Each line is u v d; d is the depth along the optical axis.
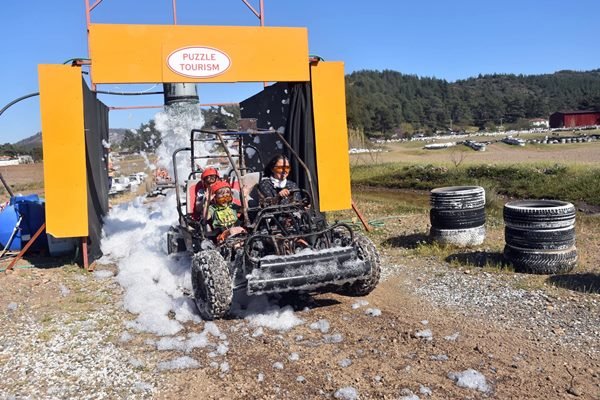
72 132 6.97
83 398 3.74
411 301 5.62
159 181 15.00
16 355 4.47
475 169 18.12
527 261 6.29
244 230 5.53
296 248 5.36
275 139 8.88
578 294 5.53
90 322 5.22
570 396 3.61
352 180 21.36
